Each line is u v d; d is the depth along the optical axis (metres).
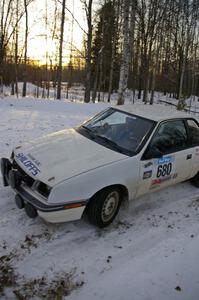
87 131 5.16
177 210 5.12
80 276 3.54
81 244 4.07
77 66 43.28
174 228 4.62
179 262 3.92
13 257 3.70
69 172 4.01
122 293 3.37
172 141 5.14
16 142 7.45
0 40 23.12
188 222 4.80
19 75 41.66
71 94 34.50
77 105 15.54
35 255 3.78
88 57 20.11
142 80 35.34
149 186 4.84
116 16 22.53
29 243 3.95
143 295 3.37
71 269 3.63
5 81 35.34
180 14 29.58
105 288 3.41
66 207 3.87
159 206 5.18
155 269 3.76
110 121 5.26
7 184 4.69
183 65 28.36
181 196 5.61
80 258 3.82
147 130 4.85
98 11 23.91
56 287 3.35
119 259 3.87
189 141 5.43
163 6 28.62
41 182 3.97
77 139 4.88
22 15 25.25
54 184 3.83
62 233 4.21
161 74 40.66
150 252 4.05
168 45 35.75
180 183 6.10
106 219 4.40
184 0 27.89
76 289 3.36
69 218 3.97
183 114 5.57
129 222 4.66
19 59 27.06
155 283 3.55
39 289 3.31
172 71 41.75
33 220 4.38
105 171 4.16
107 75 37.81
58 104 15.10
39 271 3.55
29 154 4.48
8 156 6.39
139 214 4.89
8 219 4.36
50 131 8.92
